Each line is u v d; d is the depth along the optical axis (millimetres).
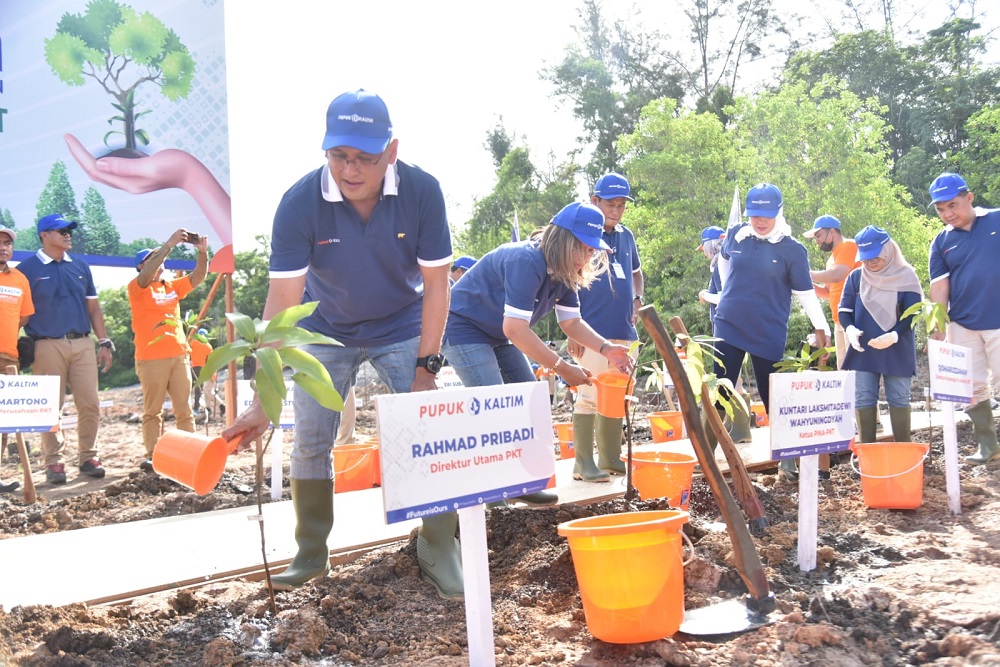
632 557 2572
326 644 2775
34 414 5641
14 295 7145
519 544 3721
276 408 2375
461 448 2303
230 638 2785
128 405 19594
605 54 39938
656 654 2607
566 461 6168
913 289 6094
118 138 7648
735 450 4000
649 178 20875
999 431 7199
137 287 7410
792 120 20125
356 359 3521
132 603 3195
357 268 3270
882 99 35469
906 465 4605
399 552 3605
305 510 3426
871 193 19578
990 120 28109
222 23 8023
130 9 7637
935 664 2482
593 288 5332
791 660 2523
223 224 8023
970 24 35719
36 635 2799
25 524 5820
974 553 3729
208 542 4059
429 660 2598
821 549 3600
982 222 6180
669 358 2963
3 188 7359
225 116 8031
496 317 4203
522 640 2805
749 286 5730
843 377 3580
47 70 7430
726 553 3424
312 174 3225
